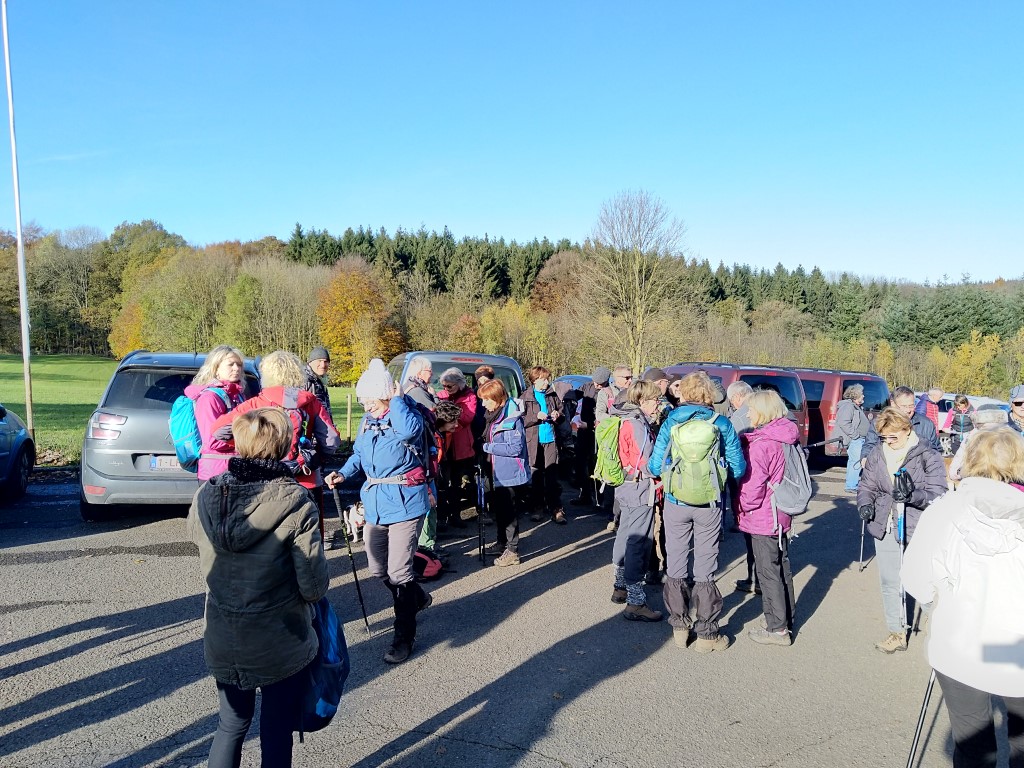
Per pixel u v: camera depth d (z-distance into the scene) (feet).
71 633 15.64
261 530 8.64
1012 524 9.04
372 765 11.07
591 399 31.35
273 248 238.07
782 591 16.40
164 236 241.96
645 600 18.26
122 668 14.01
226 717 9.15
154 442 23.58
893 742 12.26
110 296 230.27
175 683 13.43
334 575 20.54
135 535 23.72
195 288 176.65
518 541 24.00
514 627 17.08
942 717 13.21
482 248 221.25
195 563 20.84
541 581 20.74
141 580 19.25
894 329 140.36
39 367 170.19
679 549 16.11
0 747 11.14
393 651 14.83
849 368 120.78
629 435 17.67
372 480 14.84
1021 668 8.77
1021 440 9.65
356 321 159.53
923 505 15.52
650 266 107.14
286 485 8.93
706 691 13.97
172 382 24.75
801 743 12.11
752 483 16.40
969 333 133.18
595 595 19.66
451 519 26.81
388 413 15.02
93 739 11.44
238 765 9.20
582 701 13.38
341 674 10.43
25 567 20.12
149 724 11.96
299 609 9.11
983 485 9.44
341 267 188.75
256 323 162.71
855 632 17.58
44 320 219.20
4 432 28.45
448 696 13.42
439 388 29.30
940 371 116.26
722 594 20.34
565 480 37.99
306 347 162.50
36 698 12.73
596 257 110.32
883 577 16.29
